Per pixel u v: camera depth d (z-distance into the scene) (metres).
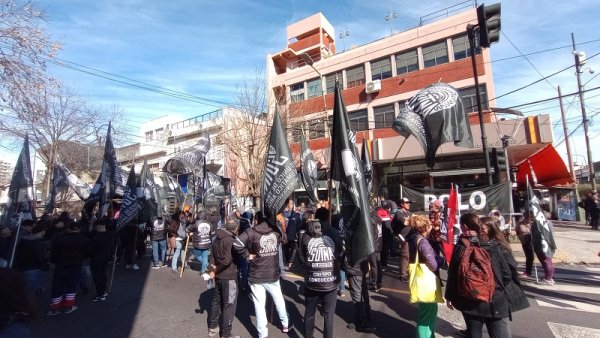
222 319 5.01
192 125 34.88
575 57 22.91
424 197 11.41
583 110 23.16
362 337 4.93
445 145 16.56
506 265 3.67
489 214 9.54
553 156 16.69
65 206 21.00
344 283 6.95
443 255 7.36
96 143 26.25
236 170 22.25
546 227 7.80
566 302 6.42
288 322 5.30
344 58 23.39
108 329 5.48
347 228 4.72
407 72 20.88
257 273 4.89
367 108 21.73
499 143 15.55
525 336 4.90
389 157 18.72
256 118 20.98
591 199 18.62
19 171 7.84
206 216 9.67
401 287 7.41
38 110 9.58
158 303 6.77
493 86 17.75
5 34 8.21
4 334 1.87
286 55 30.38
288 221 9.82
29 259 6.44
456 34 19.20
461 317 5.71
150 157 42.22
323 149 21.25
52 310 6.23
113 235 8.23
